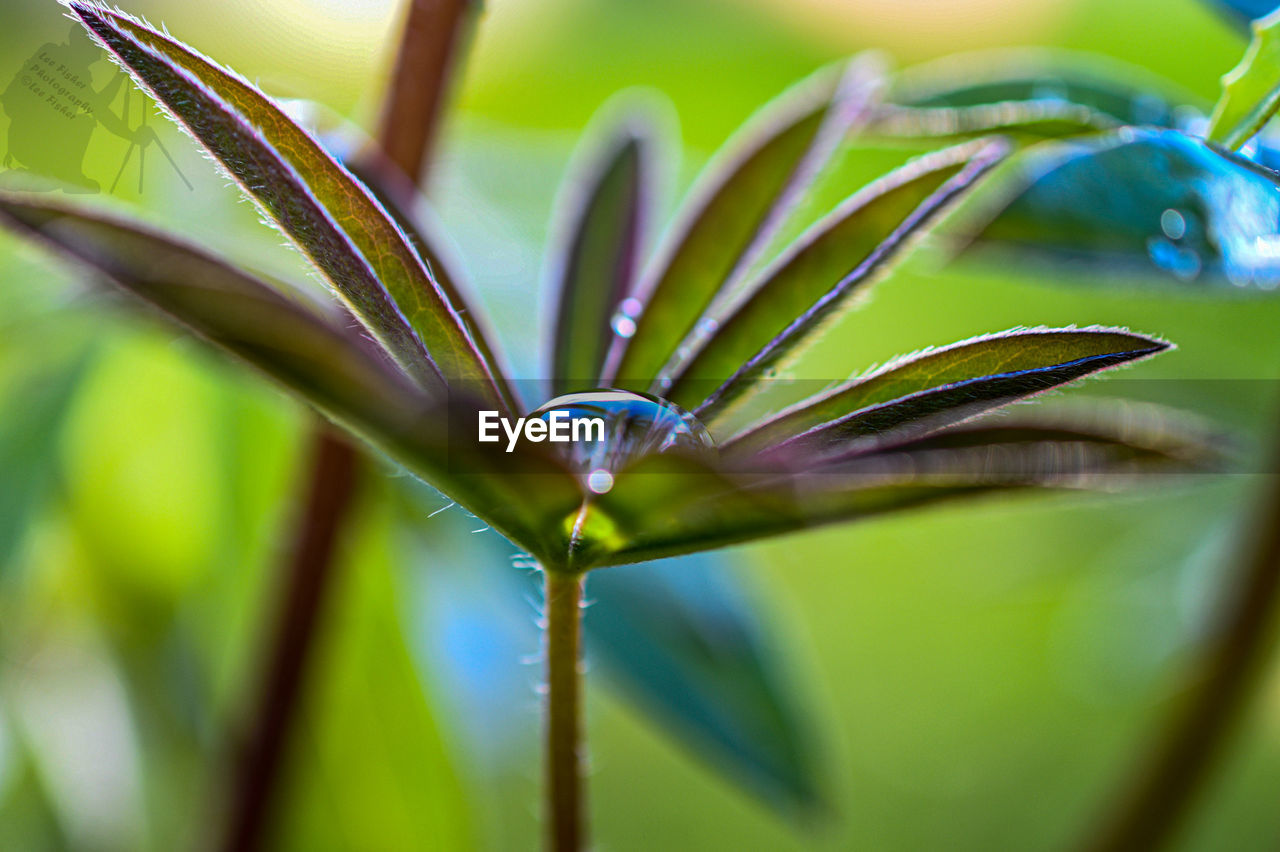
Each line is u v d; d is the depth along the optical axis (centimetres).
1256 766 41
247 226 28
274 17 30
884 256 20
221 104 18
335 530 25
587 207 23
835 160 24
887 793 51
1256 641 26
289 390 17
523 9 37
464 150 35
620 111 29
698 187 24
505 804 44
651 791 54
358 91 31
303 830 29
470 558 29
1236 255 22
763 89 38
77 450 32
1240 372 31
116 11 19
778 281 21
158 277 17
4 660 30
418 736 30
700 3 38
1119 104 24
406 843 29
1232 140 20
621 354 21
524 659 21
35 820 30
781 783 26
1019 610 47
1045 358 19
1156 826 26
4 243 26
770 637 28
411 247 19
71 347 29
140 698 32
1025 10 35
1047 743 48
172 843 30
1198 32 32
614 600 27
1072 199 23
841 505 19
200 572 33
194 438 33
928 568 50
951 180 20
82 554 32
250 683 25
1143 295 31
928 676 50
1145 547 36
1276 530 26
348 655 30
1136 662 35
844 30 38
